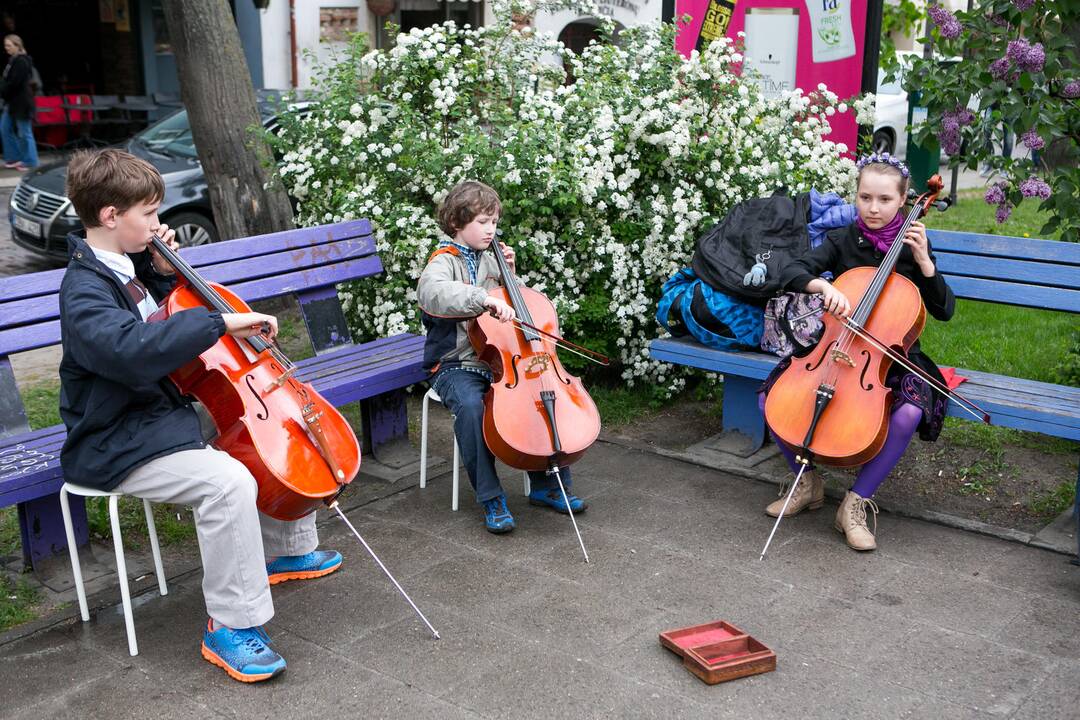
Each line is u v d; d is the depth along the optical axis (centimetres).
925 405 362
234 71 668
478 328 377
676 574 354
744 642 303
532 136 488
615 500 416
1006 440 464
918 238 368
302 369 431
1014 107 480
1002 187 502
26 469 323
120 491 301
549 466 369
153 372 279
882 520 395
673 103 514
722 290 444
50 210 816
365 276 480
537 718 275
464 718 275
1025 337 600
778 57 650
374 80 529
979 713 275
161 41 1711
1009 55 472
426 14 1555
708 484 431
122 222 296
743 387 461
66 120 1453
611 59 548
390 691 289
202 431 330
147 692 290
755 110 539
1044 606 331
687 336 470
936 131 517
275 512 309
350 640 315
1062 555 366
